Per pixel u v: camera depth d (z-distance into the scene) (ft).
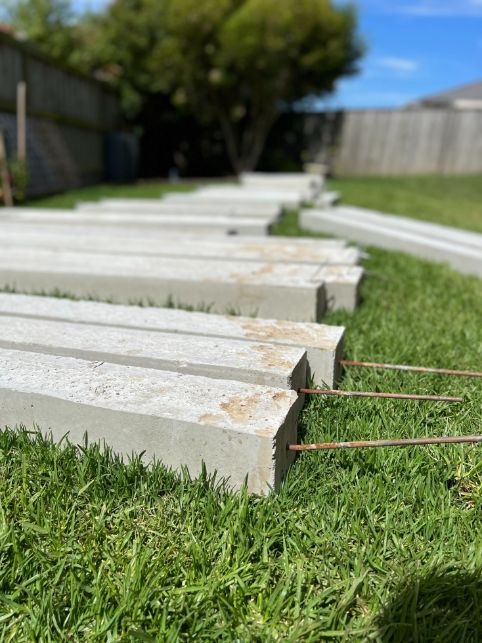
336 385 6.85
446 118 47.29
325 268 10.23
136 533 4.58
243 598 4.06
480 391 6.82
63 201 24.66
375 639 3.73
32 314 7.48
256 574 4.25
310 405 6.29
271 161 49.01
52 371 5.76
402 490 5.04
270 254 11.34
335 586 4.11
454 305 10.32
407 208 25.09
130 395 5.30
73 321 7.31
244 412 5.04
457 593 4.04
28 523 4.55
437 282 11.96
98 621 3.86
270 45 39.45
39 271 9.86
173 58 40.96
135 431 5.10
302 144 50.37
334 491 5.05
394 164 49.19
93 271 9.73
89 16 47.52
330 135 49.57
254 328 7.11
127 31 43.01
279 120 49.67
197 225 15.87
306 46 42.55
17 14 47.75
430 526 4.60
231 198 23.26
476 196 32.35
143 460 5.18
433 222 21.06
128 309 7.79
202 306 9.18
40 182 28.07
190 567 4.30
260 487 4.87
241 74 42.29
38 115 27.76
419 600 4.01
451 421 6.17
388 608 3.92
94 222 16.35
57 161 30.42
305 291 8.63
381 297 10.65
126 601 3.95
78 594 4.03
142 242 12.72
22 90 23.75
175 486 5.00
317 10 40.57
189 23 39.22
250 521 4.62
